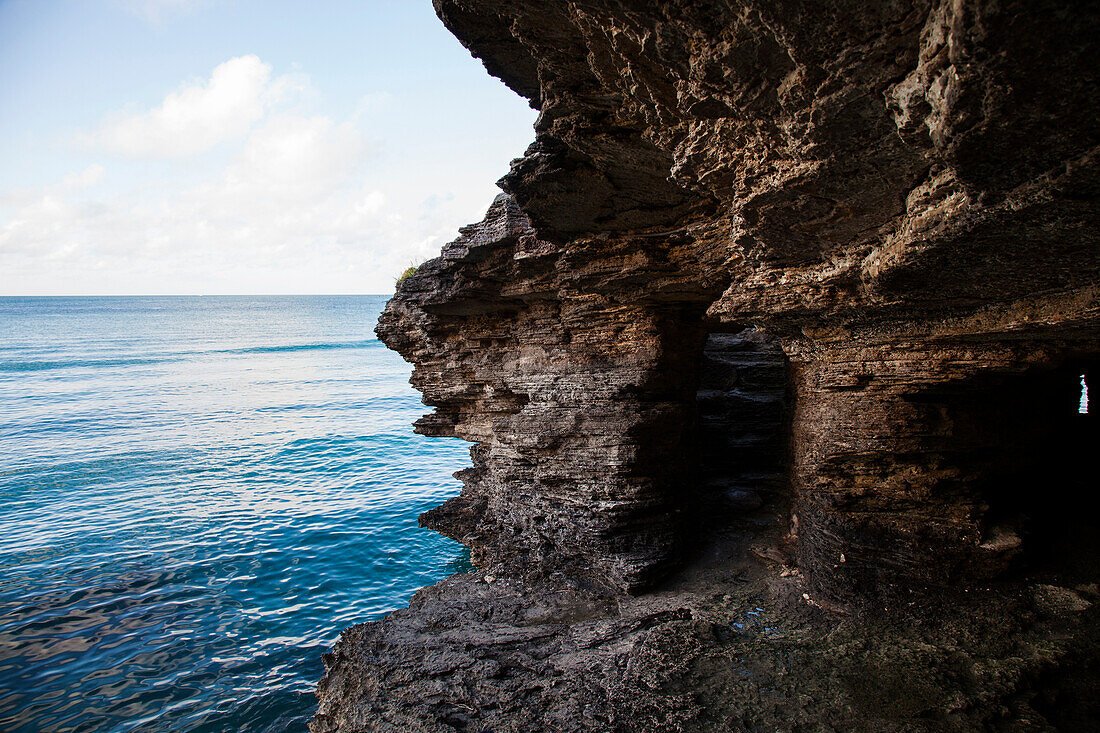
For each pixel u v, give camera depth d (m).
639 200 13.96
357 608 22.64
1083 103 4.70
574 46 9.60
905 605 13.07
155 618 21.73
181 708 16.95
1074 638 11.57
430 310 20.70
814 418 14.41
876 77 6.07
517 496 19.69
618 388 17.16
